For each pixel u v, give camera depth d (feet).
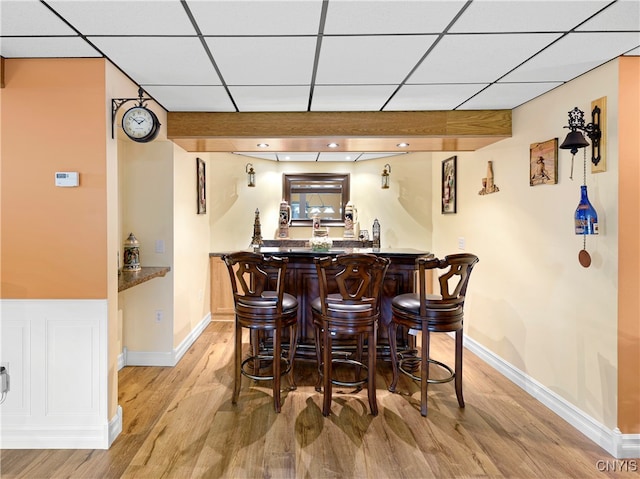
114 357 7.68
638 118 7.09
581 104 7.93
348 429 8.00
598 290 7.55
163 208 11.43
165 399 9.32
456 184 13.79
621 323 7.17
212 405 9.02
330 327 8.48
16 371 7.36
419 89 8.73
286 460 6.97
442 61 7.23
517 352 10.20
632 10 5.45
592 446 7.50
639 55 7.00
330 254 11.43
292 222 18.52
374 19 5.69
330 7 5.36
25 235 7.29
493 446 7.45
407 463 6.92
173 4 5.27
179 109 10.30
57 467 6.80
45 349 7.37
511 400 9.34
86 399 7.40
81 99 7.22
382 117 10.46
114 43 6.53
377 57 7.05
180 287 12.18
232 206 16.97
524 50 6.77
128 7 5.37
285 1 5.20
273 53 6.88
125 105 8.03
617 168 7.12
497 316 11.14
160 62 7.30
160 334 11.55
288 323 9.08
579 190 7.98
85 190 7.28
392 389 9.75
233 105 9.94
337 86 8.54
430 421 8.34
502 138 10.57
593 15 5.58
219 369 11.25
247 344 13.44
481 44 6.54
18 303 7.32
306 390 9.88
